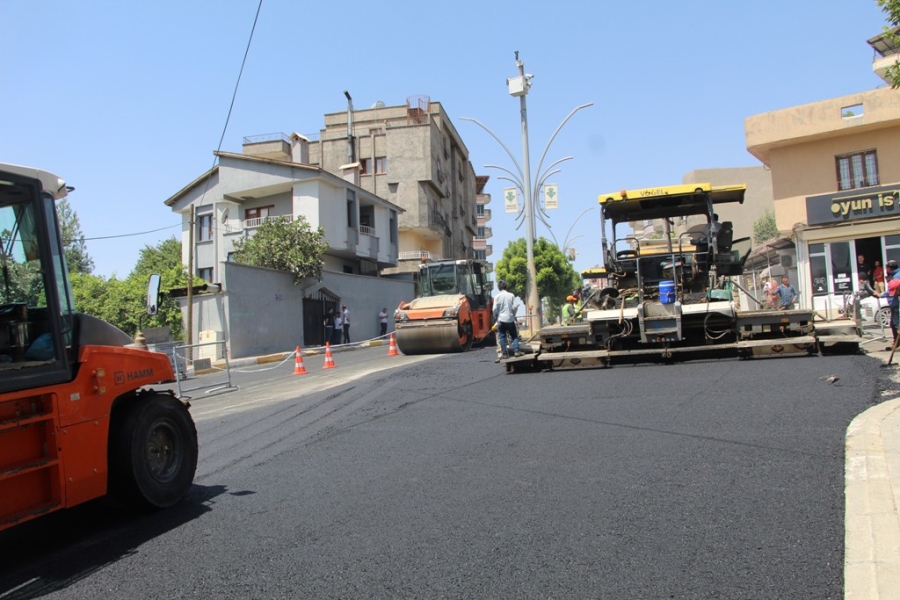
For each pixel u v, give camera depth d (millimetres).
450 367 14164
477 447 6738
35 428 4641
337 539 4516
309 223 33156
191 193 37312
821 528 3998
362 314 36062
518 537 4258
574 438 6695
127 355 5434
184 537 4891
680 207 12555
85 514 5719
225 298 25031
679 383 9211
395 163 50406
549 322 42938
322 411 10227
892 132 22438
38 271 4871
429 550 4176
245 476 6598
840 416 6590
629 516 4453
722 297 11648
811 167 23688
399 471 6137
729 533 4039
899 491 4336
